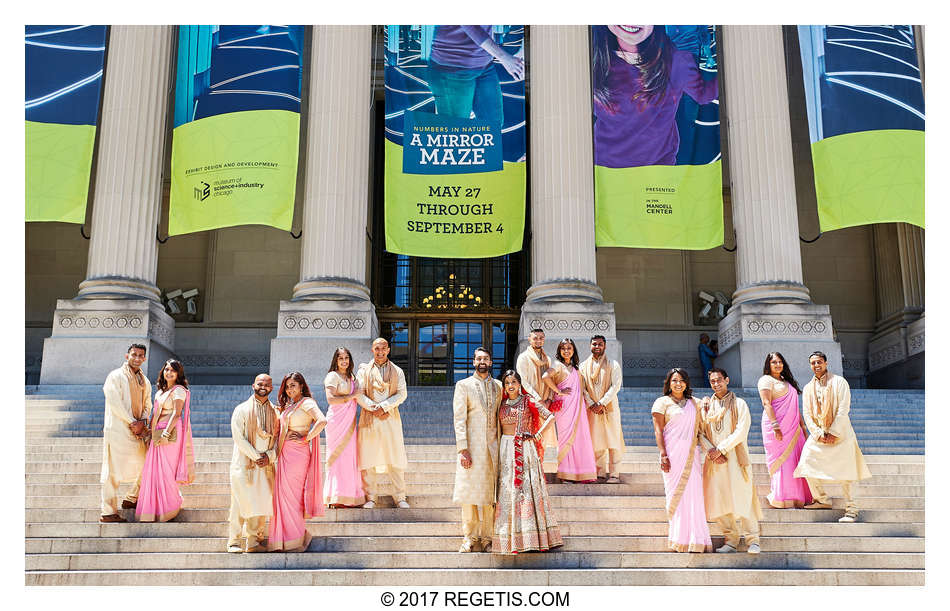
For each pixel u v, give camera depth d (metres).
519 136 17.42
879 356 22.03
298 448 9.07
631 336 22.50
